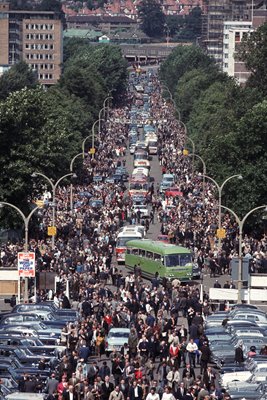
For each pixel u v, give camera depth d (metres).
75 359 144.38
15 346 146.50
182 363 153.62
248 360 145.50
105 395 133.25
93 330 157.88
